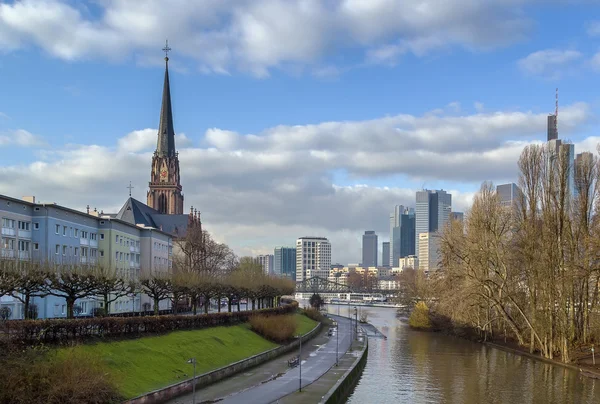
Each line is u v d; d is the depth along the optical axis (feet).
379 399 235.61
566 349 307.37
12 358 152.87
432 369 309.01
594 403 224.12
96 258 359.25
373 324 629.92
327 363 302.04
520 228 352.90
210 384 229.45
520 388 253.65
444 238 424.05
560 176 322.75
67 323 192.13
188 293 342.23
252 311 389.80
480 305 392.06
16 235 301.84
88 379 157.17
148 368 206.90
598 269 288.51
